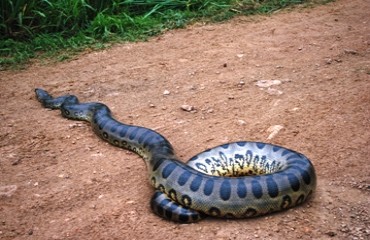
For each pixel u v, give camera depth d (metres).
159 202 4.50
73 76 6.95
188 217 4.43
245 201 4.40
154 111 6.01
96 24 8.43
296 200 4.50
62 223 4.52
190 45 7.86
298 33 8.19
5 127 5.82
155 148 5.03
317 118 5.71
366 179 4.84
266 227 4.38
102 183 4.92
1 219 4.57
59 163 5.22
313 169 4.63
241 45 7.73
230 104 6.06
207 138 5.48
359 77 6.48
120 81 6.73
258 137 5.46
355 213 4.51
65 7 8.54
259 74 6.70
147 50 7.75
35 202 4.73
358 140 5.34
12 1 8.29
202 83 6.56
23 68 7.27
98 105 5.91
